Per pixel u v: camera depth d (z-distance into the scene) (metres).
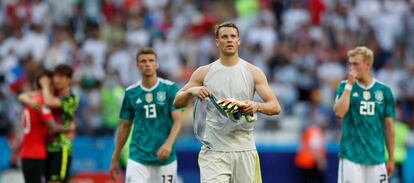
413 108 57.53
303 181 46.69
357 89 30.02
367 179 29.98
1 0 70.62
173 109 29.86
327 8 68.00
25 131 32.84
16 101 52.28
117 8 68.81
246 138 25.33
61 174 33.12
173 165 30.22
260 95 25.17
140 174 29.86
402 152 45.47
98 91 52.72
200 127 26.34
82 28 66.75
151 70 29.81
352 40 65.00
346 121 30.08
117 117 51.25
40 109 32.44
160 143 29.97
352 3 69.50
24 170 32.75
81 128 50.78
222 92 25.22
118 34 65.38
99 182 42.97
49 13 69.19
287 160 46.91
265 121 51.34
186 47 62.16
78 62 60.22
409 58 65.12
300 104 56.78
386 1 69.06
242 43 63.34
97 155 46.72
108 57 61.88
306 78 58.50
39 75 32.94
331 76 59.75
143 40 63.12
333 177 46.81
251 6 69.25
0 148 47.09
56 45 61.12
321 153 46.03
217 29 25.34
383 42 66.00
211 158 25.23
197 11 69.44
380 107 29.94
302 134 48.44
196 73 25.58
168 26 66.19
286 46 62.06
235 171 25.38
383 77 60.34
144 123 30.06
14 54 62.09
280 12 68.69
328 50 62.91
